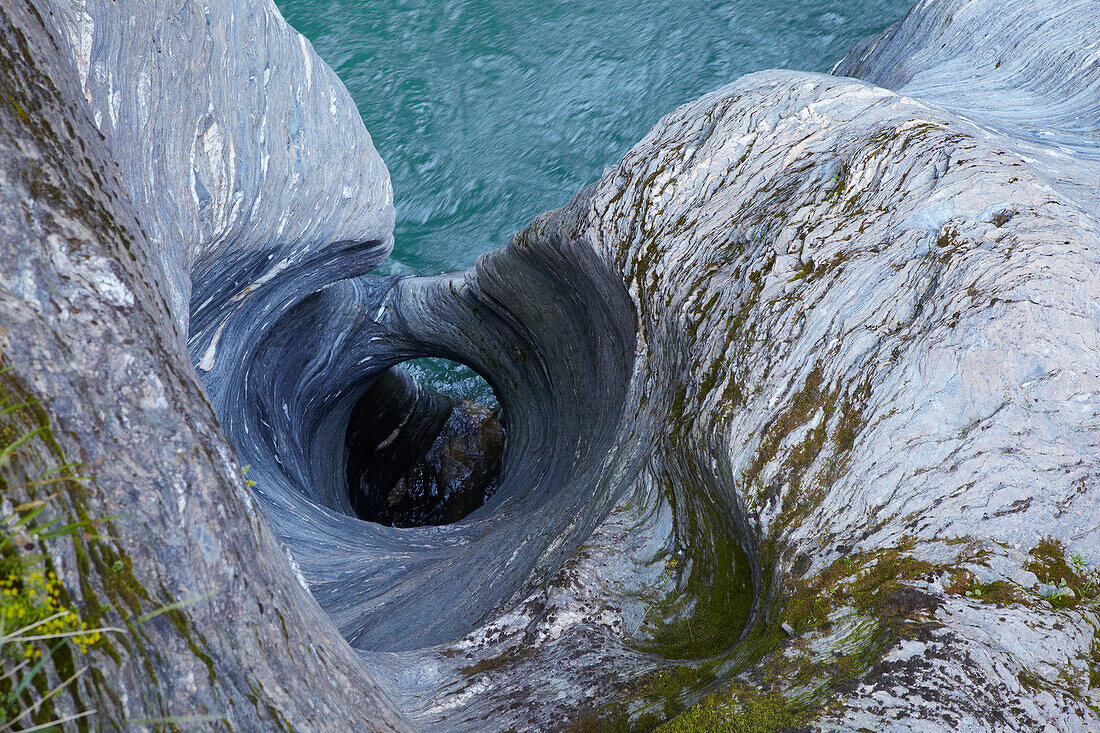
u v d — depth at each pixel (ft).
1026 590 8.43
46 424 5.01
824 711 7.23
